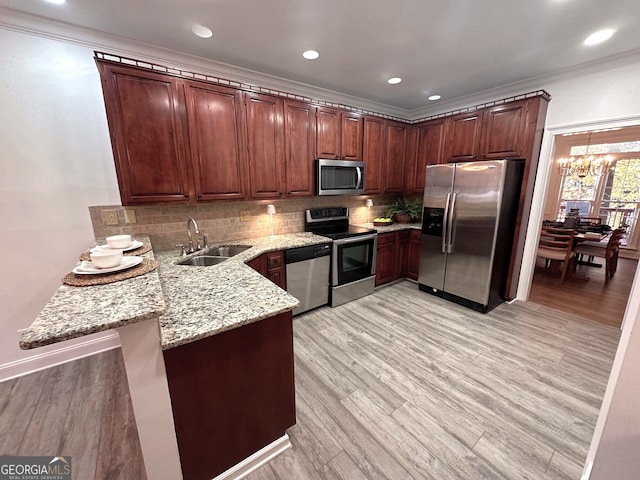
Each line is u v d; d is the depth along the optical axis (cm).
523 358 220
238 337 121
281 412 143
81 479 133
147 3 164
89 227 220
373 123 344
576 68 254
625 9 168
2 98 185
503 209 277
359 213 398
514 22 183
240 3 163
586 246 453
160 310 88
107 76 182
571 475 131
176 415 110
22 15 176
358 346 237
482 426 158
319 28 191
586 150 549
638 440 75
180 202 222
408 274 397
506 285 318
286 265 269
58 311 87
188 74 226
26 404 180
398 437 152
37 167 200
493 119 301
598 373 202
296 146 280
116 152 193
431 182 329
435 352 228
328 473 134
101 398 185
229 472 130
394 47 218
